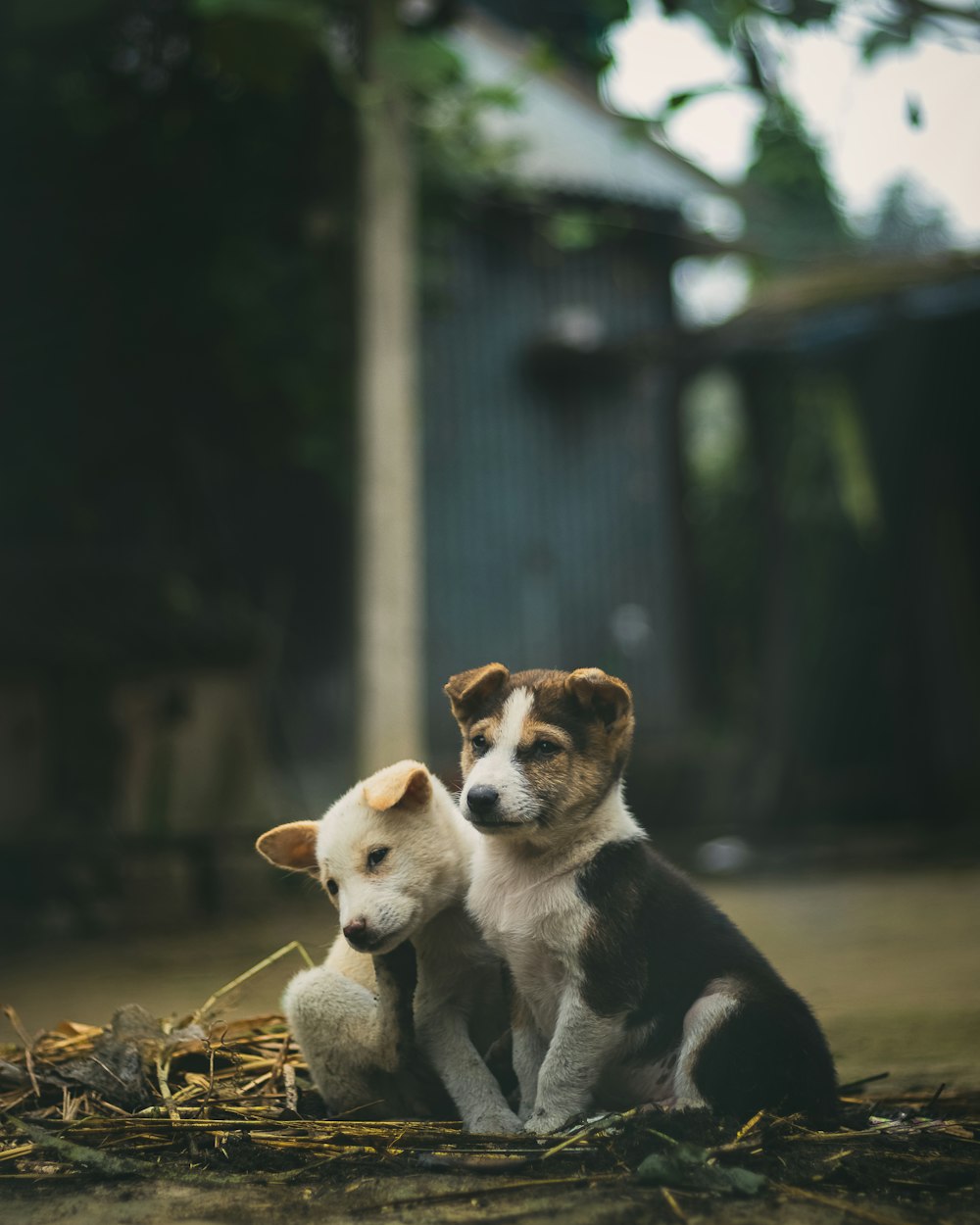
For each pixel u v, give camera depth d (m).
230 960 8.46
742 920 9.84
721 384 22.77
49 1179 3.07
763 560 17.89
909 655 17.45
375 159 11.65
